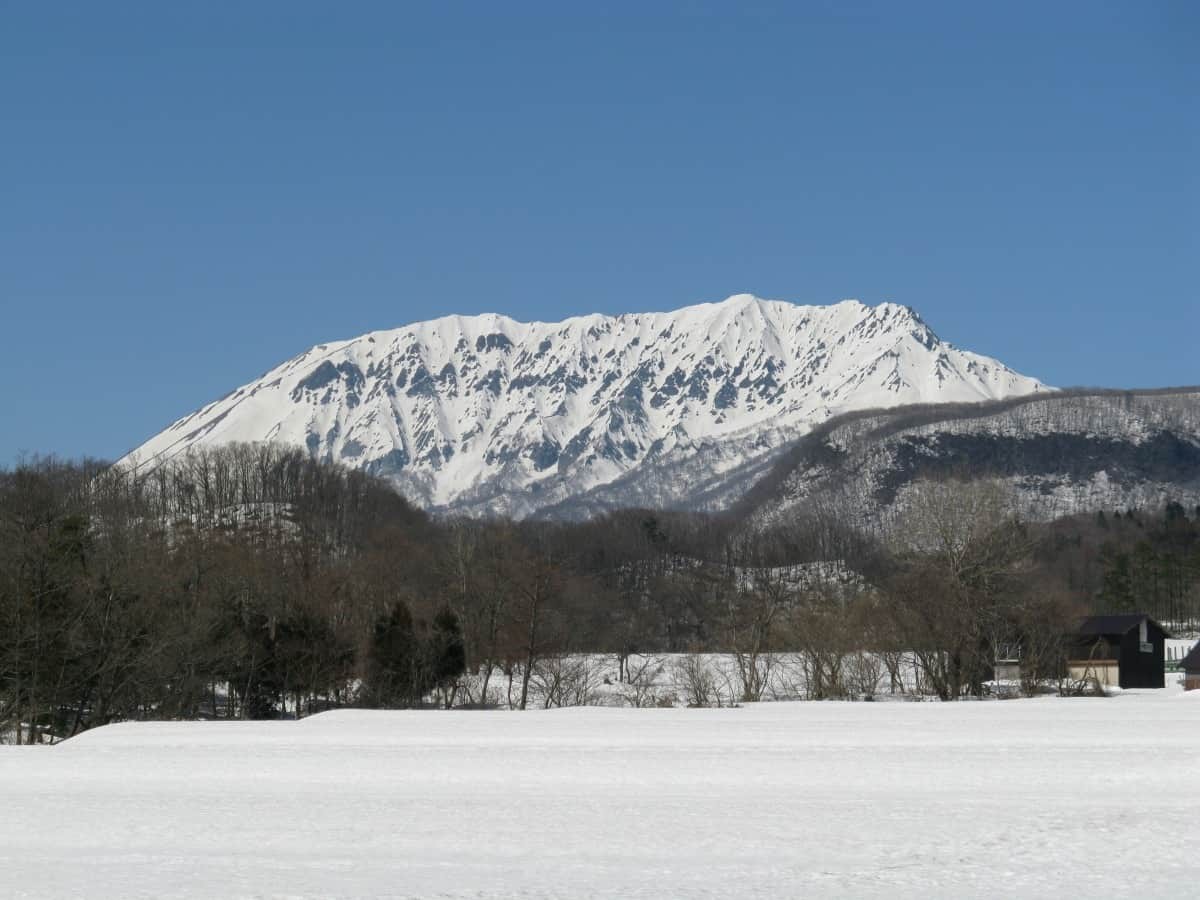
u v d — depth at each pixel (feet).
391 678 330.75
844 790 139.03
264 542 498.28
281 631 328.08
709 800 133.90
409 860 105.09
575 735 208.33
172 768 176.55
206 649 304.71
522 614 368.89
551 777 157.38
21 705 275.18
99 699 297.94
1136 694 347.56
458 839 114.83
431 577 457.27
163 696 303.48
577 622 401.08
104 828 126.31
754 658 335.06
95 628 286.87
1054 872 92.07
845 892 87.20
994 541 334.03
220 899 89.97
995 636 336.90
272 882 96.17
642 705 319.68
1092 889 85.92
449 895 89.61
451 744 197.88
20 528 287.28
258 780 162.81
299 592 361.92
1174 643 595.47
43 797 150.10
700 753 176.14
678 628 511.40
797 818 119.44
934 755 166.40
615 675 387.14
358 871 100.32
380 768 170.09
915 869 94.58
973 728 204.64
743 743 188.55
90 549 302.45
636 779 153.28
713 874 95.14
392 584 418.51
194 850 113.29
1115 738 185.16
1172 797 127.54
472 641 377.30
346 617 383.04
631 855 104.37
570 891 89.81
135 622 292.61
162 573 324.39
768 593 441.27
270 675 325.62
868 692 328.70
